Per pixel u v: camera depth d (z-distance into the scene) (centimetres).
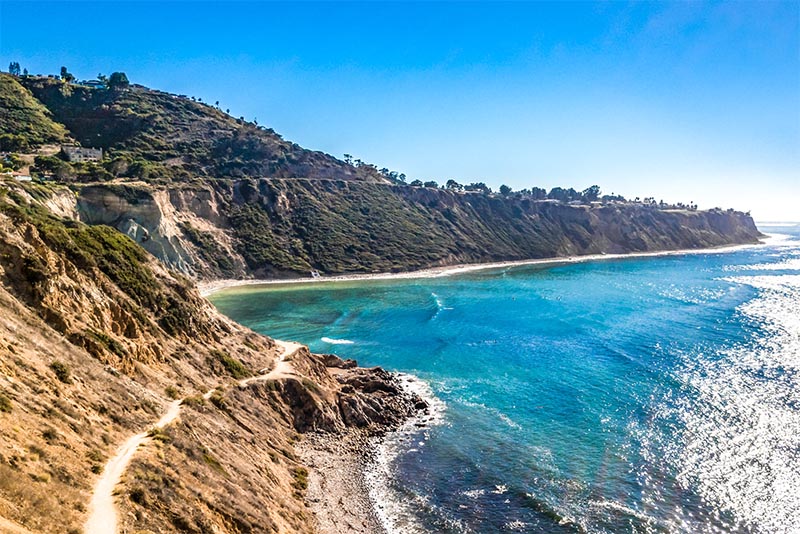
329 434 4097
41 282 3066
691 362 5866
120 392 2788
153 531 1764
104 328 3416
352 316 8956
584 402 4772
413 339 7306
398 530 2938
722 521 2948
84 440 2139
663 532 2866
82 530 1587
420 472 3603
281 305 10012
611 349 6538
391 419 4481
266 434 3600
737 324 7806
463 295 11188
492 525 2978
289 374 4456
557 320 8400
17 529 1324
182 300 4703
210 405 3400
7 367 2170
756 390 4894
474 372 5778
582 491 3291
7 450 1680
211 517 2127
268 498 2738
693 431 4069
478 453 3859
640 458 3684
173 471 2277
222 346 4675
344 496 3244
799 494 3173
